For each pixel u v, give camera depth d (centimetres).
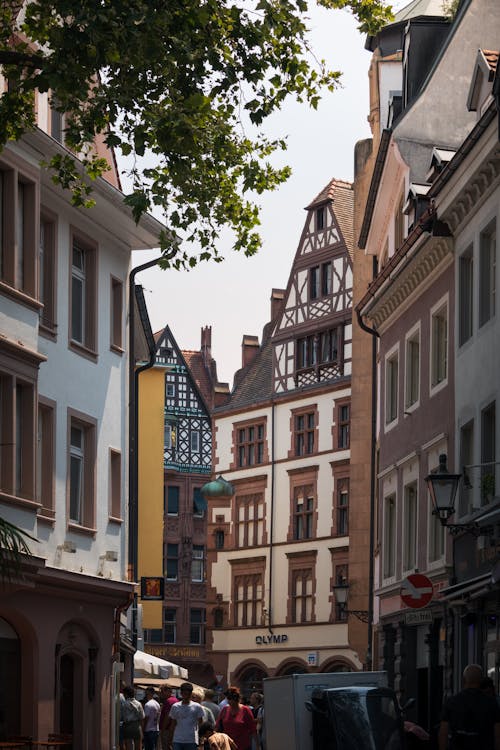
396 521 3684
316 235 7331
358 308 4028
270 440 7588
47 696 2966
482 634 2778
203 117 2042
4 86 2691
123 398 3512
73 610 3128
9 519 2656
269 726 2481
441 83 3716
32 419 2772
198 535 9506
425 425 3388
